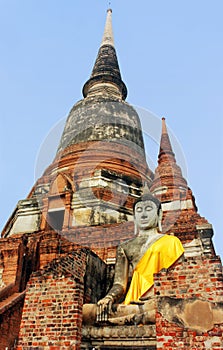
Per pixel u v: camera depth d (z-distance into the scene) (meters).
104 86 24.66
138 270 8.89
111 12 30.70
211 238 13.30
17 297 11.30
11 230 18.58
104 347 7.46
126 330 7.38
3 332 10.24
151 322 7.38
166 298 6.54
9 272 13.84
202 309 6.28
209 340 6.00
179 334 6.17
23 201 18.22
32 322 7.16
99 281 9.89
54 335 6.89
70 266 8.55
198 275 6.59
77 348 6.72
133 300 8.37
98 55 28.19
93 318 7.79
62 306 7.16
